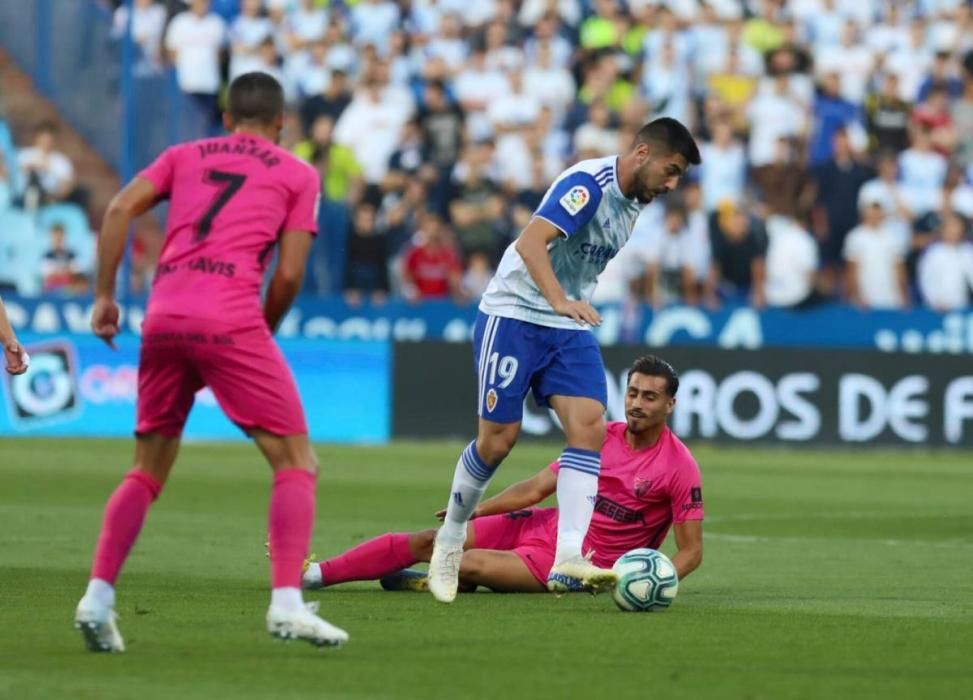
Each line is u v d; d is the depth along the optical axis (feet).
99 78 257.75
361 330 243.81
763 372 238.27
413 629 73.41
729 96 285.43
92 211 259.19
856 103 287.28
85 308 236.22
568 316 79.51
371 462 199.52
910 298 268.82
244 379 64.28
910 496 168.66
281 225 65.67
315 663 62.95
